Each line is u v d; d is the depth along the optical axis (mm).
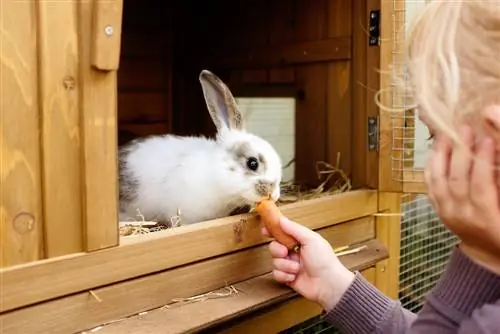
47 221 566
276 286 762
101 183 600
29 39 546
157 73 1477
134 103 1445
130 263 632
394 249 1045
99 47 576
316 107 1165
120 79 1420
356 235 974
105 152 601
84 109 582
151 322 623
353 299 734
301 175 1199
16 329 547
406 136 979
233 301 699
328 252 757
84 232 593
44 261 564
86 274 594
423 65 517
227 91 942
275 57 1237
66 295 582
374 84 1008
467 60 493
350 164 1092
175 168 916
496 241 499
